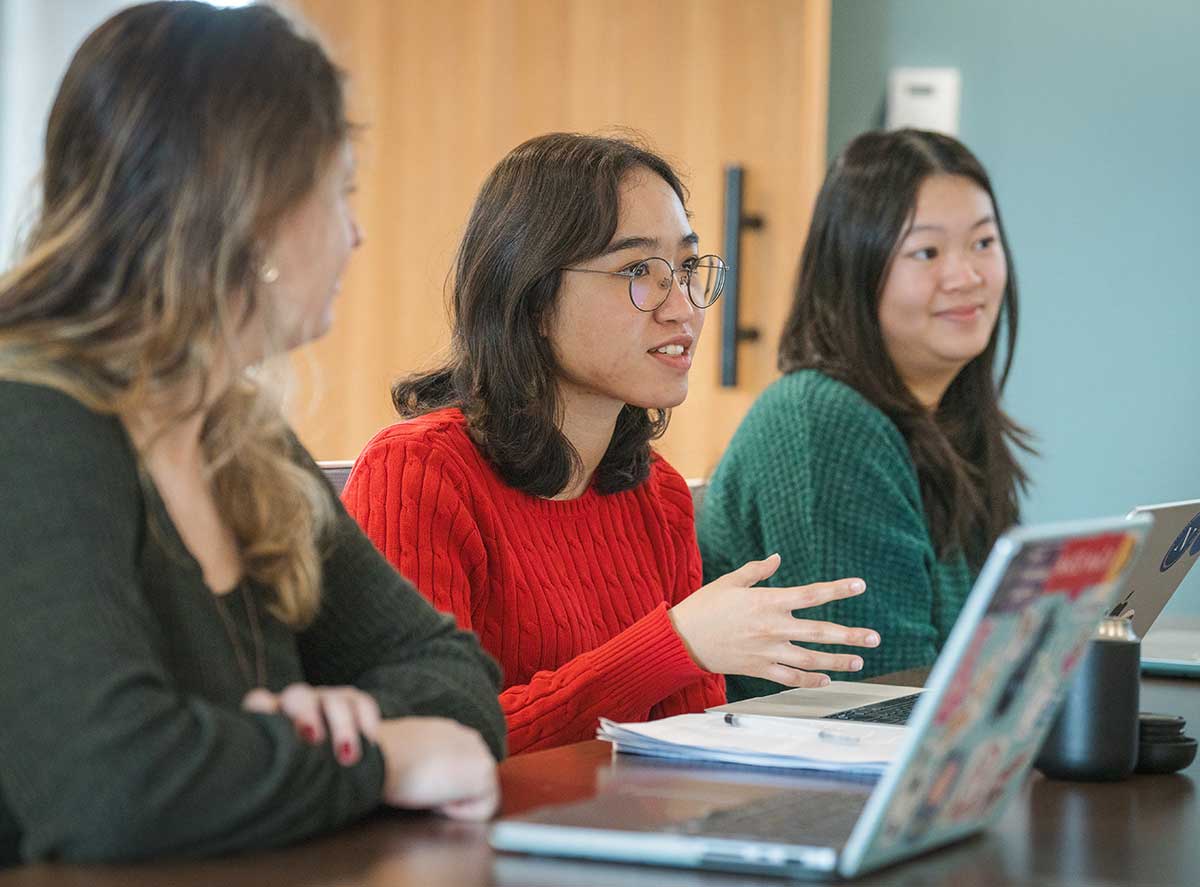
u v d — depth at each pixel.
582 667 2.14
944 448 3.17
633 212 2.36
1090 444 4.94
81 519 1.27
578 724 2.14
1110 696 1.66
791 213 4.57
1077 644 1.33
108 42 1.36
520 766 1.65
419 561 2.19
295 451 1.69
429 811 1.42
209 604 1.43
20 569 1.24
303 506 1.59
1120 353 4.90
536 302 2.35
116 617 1.26
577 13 4.70
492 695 1.69
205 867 1.21
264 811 1.25
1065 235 4.91
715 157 4.61
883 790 1.16
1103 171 4.88
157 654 1.33
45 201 1.38
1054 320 4.95
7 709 1.22
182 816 1.21
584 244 2.33
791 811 1.37
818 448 3.04
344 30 4.80
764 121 4.58
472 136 4.76
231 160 1.33
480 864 1.24
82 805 1.20
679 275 2.42
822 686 2.10
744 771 1.62
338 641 1.69
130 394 1.34
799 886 1.19
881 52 4.93
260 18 1.41
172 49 1.35
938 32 4.91
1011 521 3.42
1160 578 2.42
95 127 1.35
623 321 2.35
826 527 3.00
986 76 4.91
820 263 3.28
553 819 1.33
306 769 1.29
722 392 4.64
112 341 1.34
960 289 3.21
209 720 1.26
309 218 1.40
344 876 1.19
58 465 1.28
